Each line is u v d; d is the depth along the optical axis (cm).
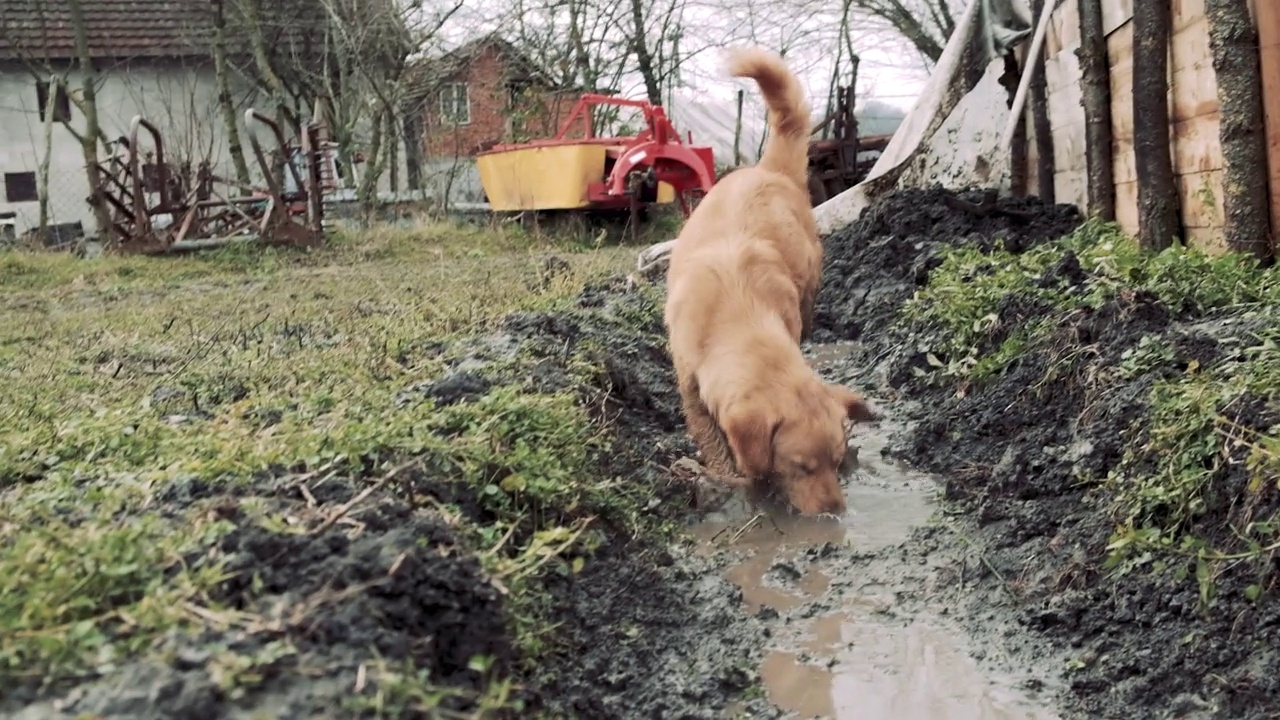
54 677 207
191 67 2884
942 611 376
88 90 1955
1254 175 553
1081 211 927
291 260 1444
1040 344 558
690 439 559
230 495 298
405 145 2691
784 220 602
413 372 518
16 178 2838
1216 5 552
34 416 474
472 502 350
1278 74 541
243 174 2233
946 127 1093
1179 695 300
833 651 351
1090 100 819
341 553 259
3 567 238
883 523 460
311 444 344
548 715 275
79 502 310
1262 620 303
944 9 2273
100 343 727
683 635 360
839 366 761
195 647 214
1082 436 451
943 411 579
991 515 439
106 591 236
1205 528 346
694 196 1848
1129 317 501
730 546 442
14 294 1152
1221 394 377
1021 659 339
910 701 318
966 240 902
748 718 308
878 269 924
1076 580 367
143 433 407
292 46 2517
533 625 303
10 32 2683
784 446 461
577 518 391
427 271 1219
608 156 1748
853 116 2025
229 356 621
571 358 563
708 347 497
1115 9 784
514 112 2345
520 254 1530
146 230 1468
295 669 211
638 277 956
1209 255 575
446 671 252
